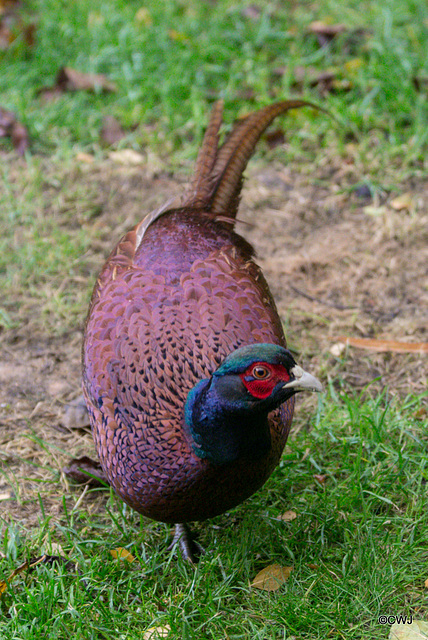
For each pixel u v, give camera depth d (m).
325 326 4.59
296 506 3.47
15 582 3.16
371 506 3.44
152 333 3.05
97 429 3.09
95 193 5.64
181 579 3.17
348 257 5.07
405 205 5.36
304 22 6.84
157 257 3.35
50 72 6.59
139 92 6.25
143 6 7.12
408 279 4.88
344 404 4.06
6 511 3.54
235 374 2.65
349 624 2.92
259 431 2.76
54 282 4.97
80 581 3.16
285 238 5.28
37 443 3.91
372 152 5.77
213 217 3.60
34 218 5.45
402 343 4.37
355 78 6.18
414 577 3.07
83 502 3.61
